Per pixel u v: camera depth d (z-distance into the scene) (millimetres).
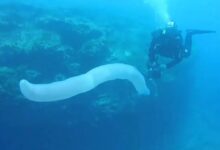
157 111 13641
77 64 11242
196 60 16859
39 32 12141
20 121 10016
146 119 13023
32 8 17500
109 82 11000
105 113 10773
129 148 12719
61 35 12539
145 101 12047
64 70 11133
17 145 10766
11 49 10578
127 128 12102
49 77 10844
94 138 11570
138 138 13023
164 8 18531
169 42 5293
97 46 11742
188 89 16688
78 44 12383
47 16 13875
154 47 5395
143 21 19141
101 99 10781
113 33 13828
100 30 13055
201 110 18359
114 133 11797
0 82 9445
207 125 17172
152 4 20172
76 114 10594
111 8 27141
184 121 16984
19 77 10078
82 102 10539
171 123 15406
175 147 14938
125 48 12766
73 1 31078
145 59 12406
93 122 10852
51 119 10352
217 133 16266
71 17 14359
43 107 10016
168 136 15203
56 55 10945
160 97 13406
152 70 5324
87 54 11500
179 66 14438
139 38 14273
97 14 19062
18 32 12484
